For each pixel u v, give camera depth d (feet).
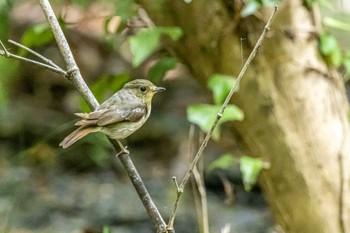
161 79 34.35
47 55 62.18
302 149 31.12
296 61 31.22
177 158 55.98
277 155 31.37
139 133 58.65
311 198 31.14
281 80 31.17
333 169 31.17
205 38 31.50
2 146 58.49
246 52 31.27
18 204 49.67
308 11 31.63
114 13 33.47
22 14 61.77
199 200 49.73
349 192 31.19
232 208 49.42
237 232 45.93
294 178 31.30
